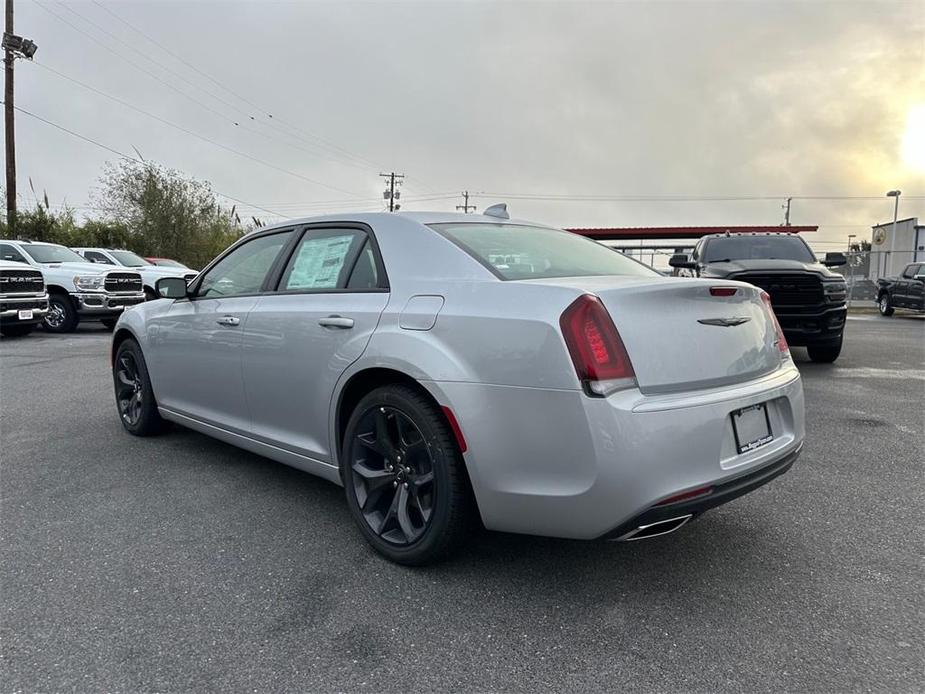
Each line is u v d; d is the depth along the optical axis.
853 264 26.38
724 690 2.04
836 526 3.30
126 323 4.85
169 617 2.46
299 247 3.63
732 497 2.54
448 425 2.63
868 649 2.25
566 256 3.29
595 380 2.28
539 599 2.59
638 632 2.36
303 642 2.30
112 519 3.38
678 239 34.12
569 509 2.35
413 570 2.83
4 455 4.48
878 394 6.69
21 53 22.39
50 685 2.06
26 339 12.32
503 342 2.46
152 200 35.44
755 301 2.96
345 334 3.03
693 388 2.48
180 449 4.62
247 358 3.65
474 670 2.15
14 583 2.71
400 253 3.07
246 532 3.23
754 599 2.59
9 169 22.55
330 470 3.24
